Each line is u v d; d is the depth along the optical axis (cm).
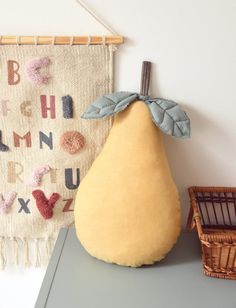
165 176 87
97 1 89
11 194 101
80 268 88
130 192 85
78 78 92
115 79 94
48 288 82
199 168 100
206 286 83
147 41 91
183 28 89
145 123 86
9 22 91
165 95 94
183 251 95
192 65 92
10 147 98
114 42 89
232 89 93
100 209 87
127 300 79
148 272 87
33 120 96
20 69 92
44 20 90
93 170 90
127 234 86
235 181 101
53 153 98
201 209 103
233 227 103
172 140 98
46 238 104
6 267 112
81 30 91
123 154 86
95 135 97
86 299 79
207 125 96
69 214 103
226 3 87
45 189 101
